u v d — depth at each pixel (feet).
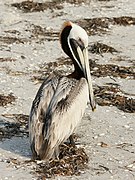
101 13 75.31
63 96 36.83
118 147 39.88
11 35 66.33
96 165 37.11
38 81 52.49
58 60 58.54
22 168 36.40
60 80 37.93
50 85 37.68
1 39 64.80
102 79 53.42
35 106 36.73
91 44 63.67
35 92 49.73
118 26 70.79
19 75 54.03
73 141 39.09
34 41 64.49
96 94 49.26
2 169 36.37
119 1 81.00
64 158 37.09
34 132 36.01
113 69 55.98
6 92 49.34
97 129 42.65
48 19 72.84
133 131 42.55
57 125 35.96
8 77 53.36
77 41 39.27
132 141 40.88
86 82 38.42
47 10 76.33
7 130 42.06
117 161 37.81
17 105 46.75
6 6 77.36
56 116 35.96
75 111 37.04
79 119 37.70
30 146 36.81
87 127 42.93
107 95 49.08
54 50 61.72
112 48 62.03
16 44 63.36
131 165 37.35
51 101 36.52
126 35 67.72
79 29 39.34
